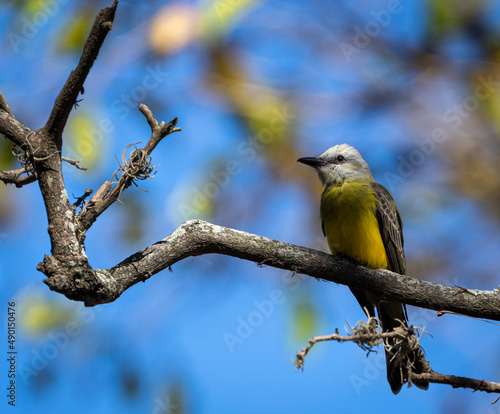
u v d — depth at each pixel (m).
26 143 5.84
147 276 6.28
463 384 6.34
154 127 6.38
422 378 6.39
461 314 7.24
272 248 7.01
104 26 5.32
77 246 5.74
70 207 5.88
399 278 7.33
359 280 7.29
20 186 6.09
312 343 5.52
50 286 5.59
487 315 7.20
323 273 7.26
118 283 6.05
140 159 6.26
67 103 5.71
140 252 6.34
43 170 5.86
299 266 7.14
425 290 7.30
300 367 5.39
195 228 6.64
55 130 5.86
